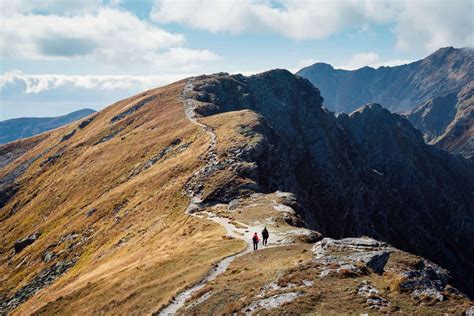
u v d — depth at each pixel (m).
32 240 121.75
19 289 93.81
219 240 51.97
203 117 157.25
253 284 31.48
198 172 92.75
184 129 142.25
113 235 89.31
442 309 23.72
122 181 126.81
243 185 81.94
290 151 198.62
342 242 37.09
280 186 105.69
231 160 95.31
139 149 143.62
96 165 152.88
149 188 102.88
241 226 58.56
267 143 109.88
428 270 30.45
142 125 177.75
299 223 61.53
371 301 24.75
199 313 29.09
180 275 41.31
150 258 54.97
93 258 82.06
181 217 74.25
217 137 116.50
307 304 25.25
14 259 115.38
